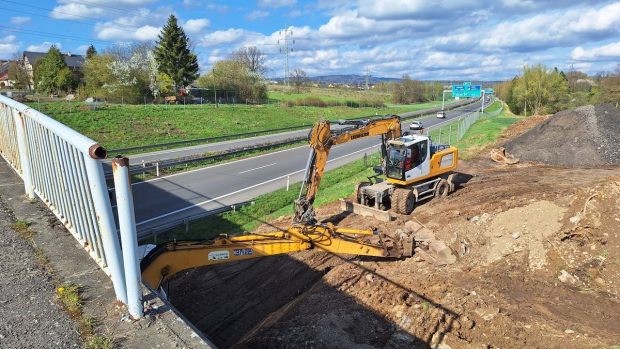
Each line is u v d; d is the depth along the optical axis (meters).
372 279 10.88
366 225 14.88
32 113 5.50
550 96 67.44
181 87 67.94
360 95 115.62
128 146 33.97
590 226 11.22
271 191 21.19
